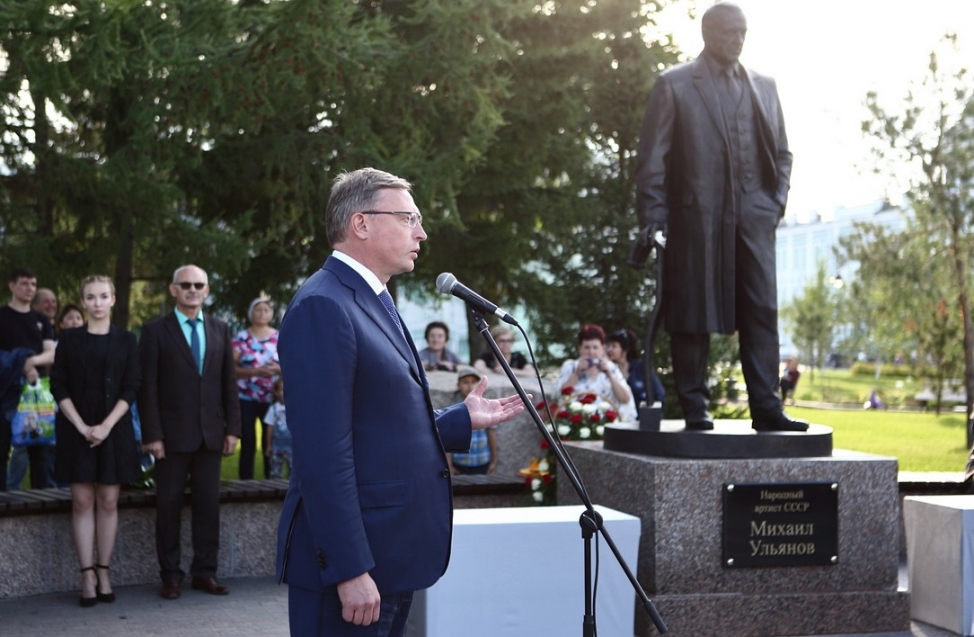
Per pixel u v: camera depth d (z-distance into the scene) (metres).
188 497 7.15
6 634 5.79
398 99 12.27
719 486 5.74
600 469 6.21
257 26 10.66
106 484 6.42
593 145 17.67
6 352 7.96
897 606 5.90
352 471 3.14
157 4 10.27
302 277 15.16
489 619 5.03
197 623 6.05
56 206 12.30
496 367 10.16
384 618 3.28
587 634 3.90
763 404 6.19
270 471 9.05
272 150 12.61
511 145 16.31
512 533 5.05
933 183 18.91
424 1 11.98
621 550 5.20
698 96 6.24
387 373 3.27
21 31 8.81
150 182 11.22
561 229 17.00
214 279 12.42
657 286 6.26
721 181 6.22
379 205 3.37
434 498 3.34
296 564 3.27
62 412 6.40
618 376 8.20
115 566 7.00
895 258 20.09
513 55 14.67
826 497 5.85
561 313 16.72
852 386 46.47
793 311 51.69
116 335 6.53
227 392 6.86
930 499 6.20
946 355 20.83
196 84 10.33
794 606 5.75
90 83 9.31
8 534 6.61
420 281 17.95
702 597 5.65
